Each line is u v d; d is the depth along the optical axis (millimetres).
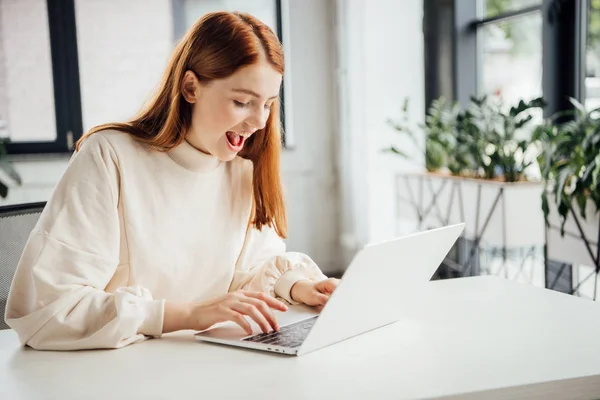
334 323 963
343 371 876
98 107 3965
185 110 1193
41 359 965
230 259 1312
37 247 1044
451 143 3135
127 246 1179
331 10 4230
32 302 1040
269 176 1329
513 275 3010
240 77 1093
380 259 949
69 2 3854
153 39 4016
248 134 1160
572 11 2727
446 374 859
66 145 3920
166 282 1225
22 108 3852
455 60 3496
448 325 1089
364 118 3814
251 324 1104
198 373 882
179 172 1222
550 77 2828
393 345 987
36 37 3830
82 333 1015
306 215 4320
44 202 1505
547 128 2406
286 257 1310
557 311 1167
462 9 3473
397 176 3303
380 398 778
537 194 2457
